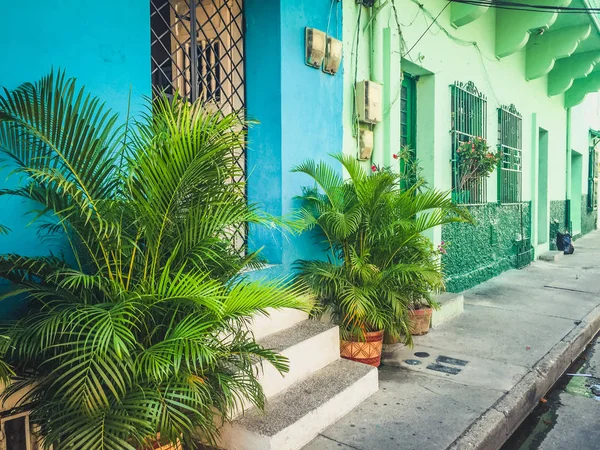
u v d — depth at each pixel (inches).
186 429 88.8
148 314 85.7
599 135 640.4
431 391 141.3
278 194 157.8
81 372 72.1
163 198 84.9
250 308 88.4
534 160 383.6
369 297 141.2
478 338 191.8
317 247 170.4
